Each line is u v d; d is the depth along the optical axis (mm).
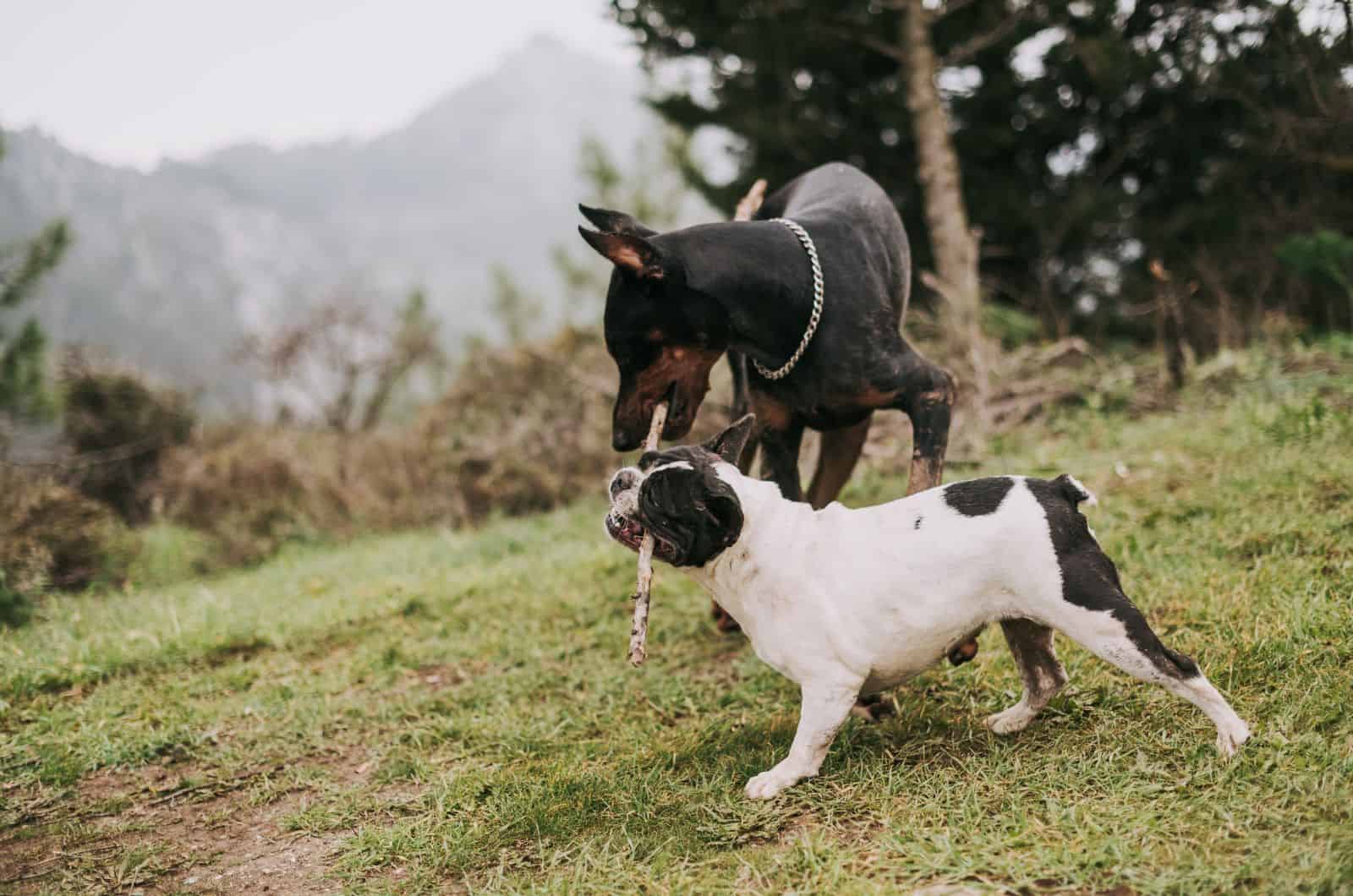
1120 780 2799
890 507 3158
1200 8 9875
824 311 3881
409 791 3682
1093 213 11742
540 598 5820
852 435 4574
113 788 3965
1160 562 4445
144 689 4930
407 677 4961
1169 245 11914
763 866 2688
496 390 10297
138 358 12773
